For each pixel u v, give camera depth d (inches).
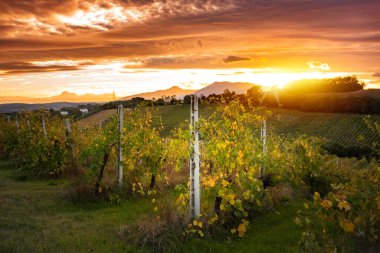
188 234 276.1
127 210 363.3
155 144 449.4
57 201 394.9
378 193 230.7
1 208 350.6
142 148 445.7
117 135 423.8
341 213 227.1
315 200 237.1
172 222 285.1
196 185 299.1
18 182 533.6
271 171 424.2
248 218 343.9
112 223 318.0
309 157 512.4
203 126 332.2
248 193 310.5
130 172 449.4
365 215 234.4
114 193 409.1
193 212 298.2
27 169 604.7
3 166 705.6
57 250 243.6
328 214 229.6
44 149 565.3
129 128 442.6
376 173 252.5
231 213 324.2
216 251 261.1
